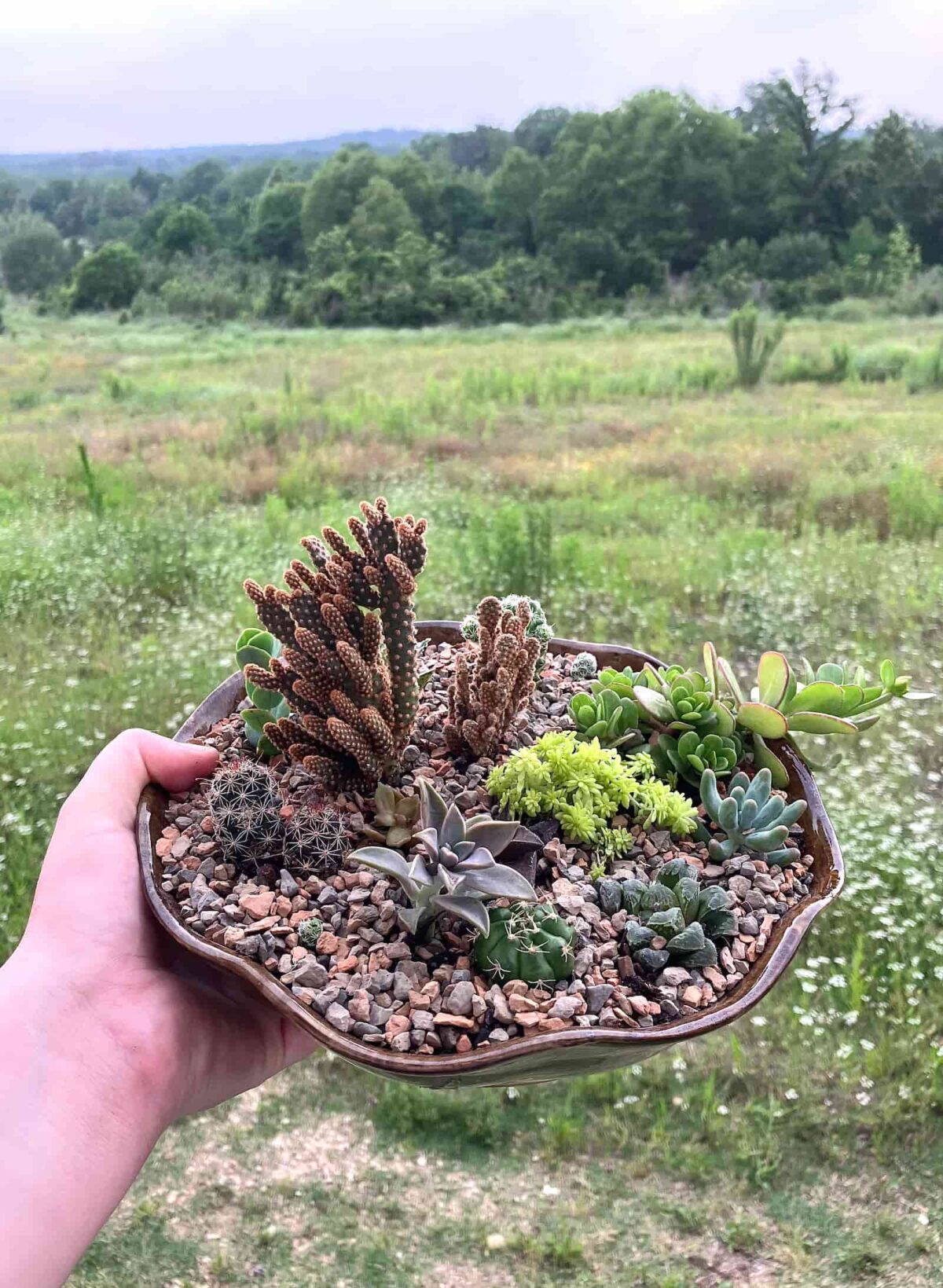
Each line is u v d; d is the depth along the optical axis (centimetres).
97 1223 33
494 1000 32
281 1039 42
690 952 34
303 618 39
